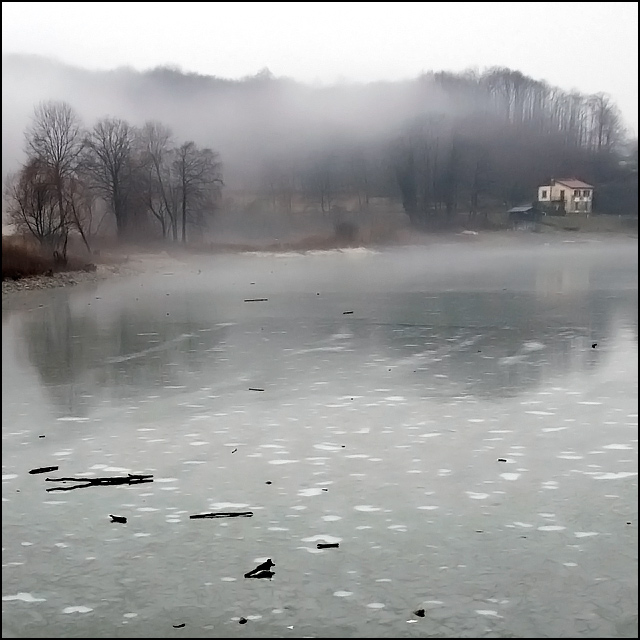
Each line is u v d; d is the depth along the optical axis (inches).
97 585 257.6
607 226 4072.3
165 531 299.9
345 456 395.5
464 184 4370.1
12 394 554.3
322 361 683.4
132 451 408.5
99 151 2785.4
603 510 317.1
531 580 257.6
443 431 442.0
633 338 816.3
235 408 503.8
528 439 423.5
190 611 240.5
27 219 2012.8
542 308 1147.3
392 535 293.7
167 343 803.4
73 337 855.1
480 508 320.8
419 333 869.2
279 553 279.4
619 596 246.4
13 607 244.2
